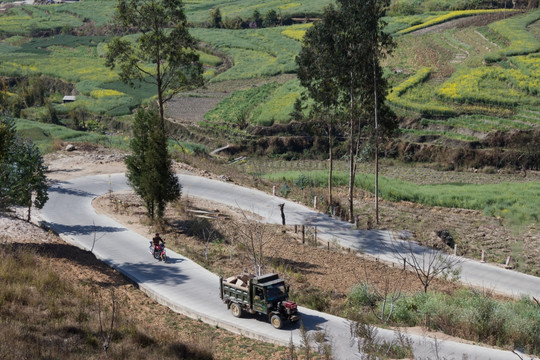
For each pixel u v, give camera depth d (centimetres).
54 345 1591
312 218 4156
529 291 3011
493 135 8006
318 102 4484
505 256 3756
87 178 4659
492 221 4700
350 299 2523
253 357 1808
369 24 4062
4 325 1669
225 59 15188
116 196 4156
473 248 3934
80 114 11425
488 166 7650
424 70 11300
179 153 6047
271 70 13150
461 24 14675
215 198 4400
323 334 1819
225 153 8825
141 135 3494
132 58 4712
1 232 2891
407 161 8094
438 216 4759
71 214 3631
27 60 16212
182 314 2248
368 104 4384
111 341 1752
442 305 2270
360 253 3503
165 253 2856
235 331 2073
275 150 8869
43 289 2130
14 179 3008
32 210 3622
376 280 2967
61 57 16925
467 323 2095
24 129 7912
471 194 5459
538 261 3653
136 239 3197
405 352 1812
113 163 5256
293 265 3105
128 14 4556
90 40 19275
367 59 4175
